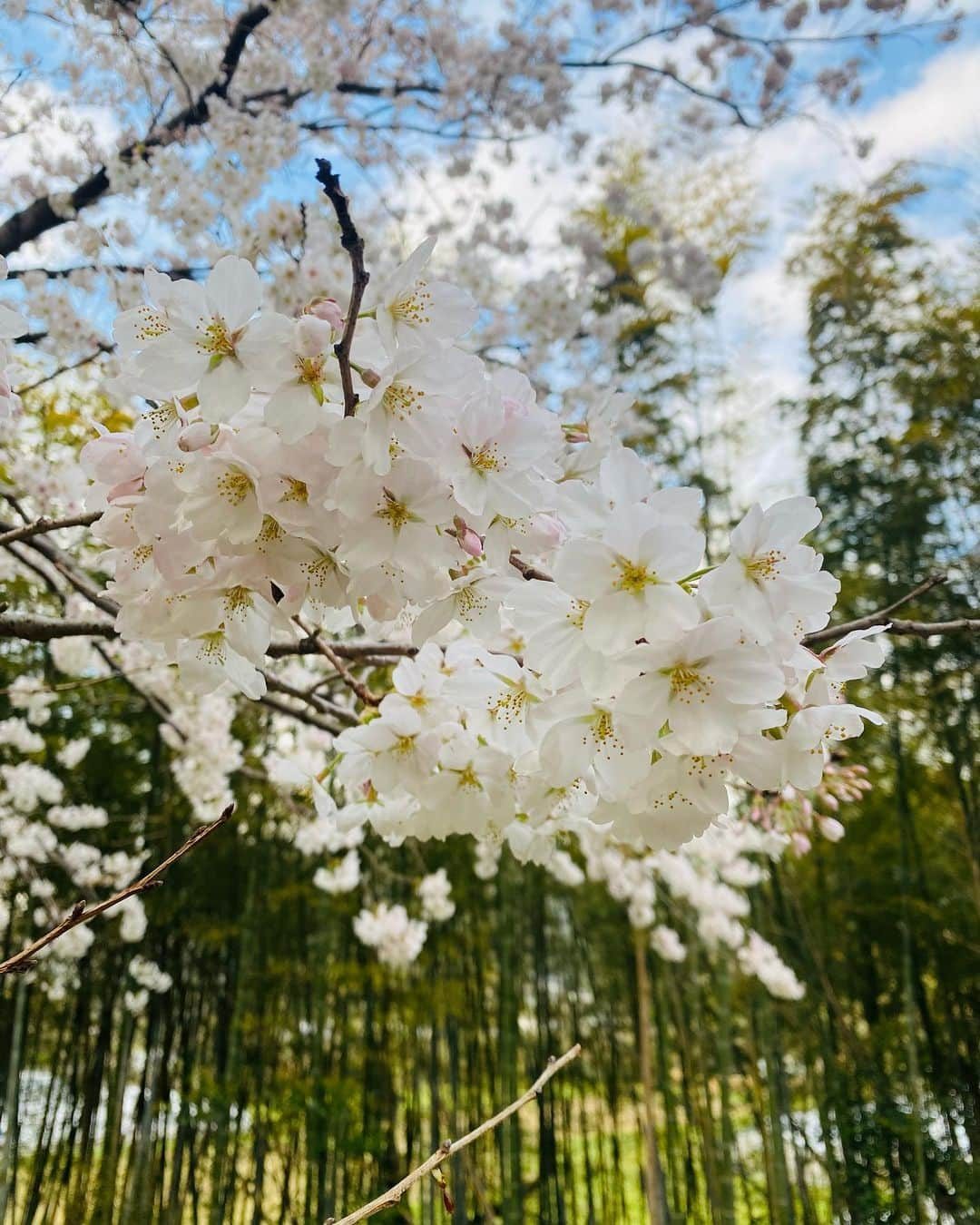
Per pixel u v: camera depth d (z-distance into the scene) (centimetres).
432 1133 502
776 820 168
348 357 74
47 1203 486
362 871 460
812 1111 652
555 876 543
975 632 103
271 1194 542
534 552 89
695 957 561
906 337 584
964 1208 470
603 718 86
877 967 596
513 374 91
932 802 552
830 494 582
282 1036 543
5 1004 532
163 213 253
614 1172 575
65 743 512
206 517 76
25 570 315
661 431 599
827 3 374
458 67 360
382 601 84
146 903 505
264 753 427
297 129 282
